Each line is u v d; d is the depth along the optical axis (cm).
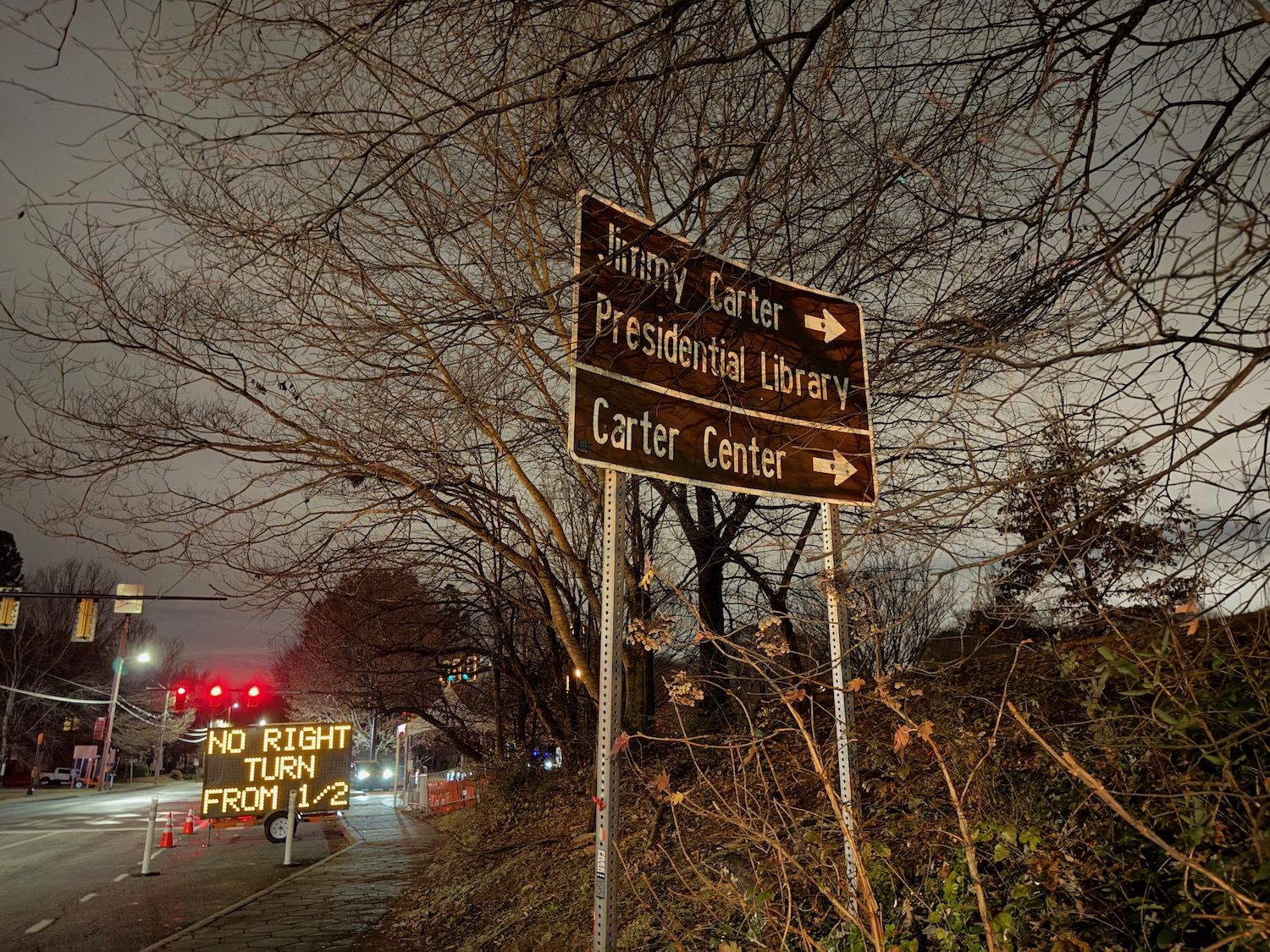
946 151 400
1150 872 301
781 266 393
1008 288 412
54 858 1719
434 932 810
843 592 331
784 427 389
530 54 363
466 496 1230
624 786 1050
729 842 560
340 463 1030
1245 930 223
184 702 4412
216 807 1828
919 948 351
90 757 5847
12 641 5959
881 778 523
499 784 1673
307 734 1880
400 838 1883
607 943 303
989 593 328
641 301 347
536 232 610
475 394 627
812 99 347
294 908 1027
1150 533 287
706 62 322
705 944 458
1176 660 308
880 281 499
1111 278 278
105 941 923
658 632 340
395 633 2348
